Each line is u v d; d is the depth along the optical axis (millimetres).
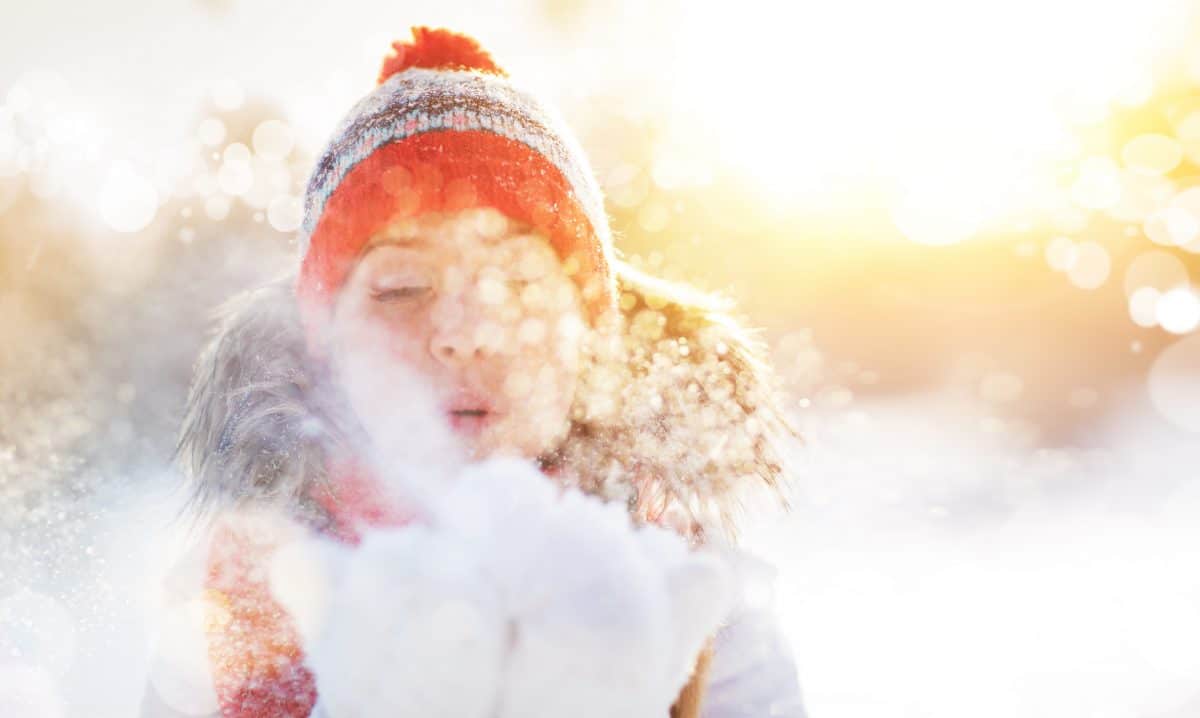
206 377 1147
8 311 2297
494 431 1017
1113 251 5160
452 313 1018
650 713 706
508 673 697
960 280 4910
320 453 1042
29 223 2652
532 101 1128
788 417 1225
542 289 1050
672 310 1163
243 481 1049
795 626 1716
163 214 2658
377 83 1166
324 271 1072
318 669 710
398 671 688
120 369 2074
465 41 1146
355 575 704
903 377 3812
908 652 1612
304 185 1144
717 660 1075
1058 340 4195
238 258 2432
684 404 1117
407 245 1027
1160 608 1740
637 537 744
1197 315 4414
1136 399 3438
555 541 713
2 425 1711
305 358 1112
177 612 1039
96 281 2486
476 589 698
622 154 3941
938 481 2600
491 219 1035
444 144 1043
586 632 696
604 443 1088
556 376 1049
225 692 1008
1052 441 3012
